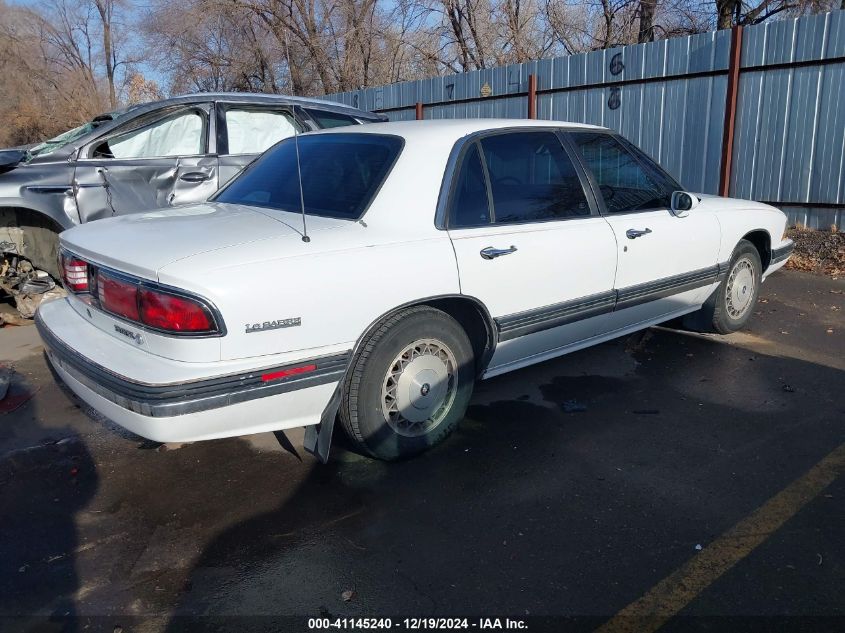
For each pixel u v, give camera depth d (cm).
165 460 379
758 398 449
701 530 308
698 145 974
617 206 456
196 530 314
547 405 442
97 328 341
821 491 337
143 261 300
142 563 292
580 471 360
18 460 380
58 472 368
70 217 582
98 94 3656
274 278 299
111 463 377
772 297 696
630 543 300
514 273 383
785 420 416
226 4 2286
